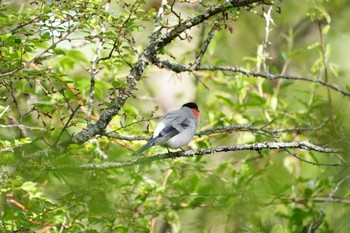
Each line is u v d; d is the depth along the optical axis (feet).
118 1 31.91
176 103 62.54
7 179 30.81
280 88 51.21
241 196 44.11
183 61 48.62
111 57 35.14
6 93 41.32
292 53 51.80
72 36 42.16
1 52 32.17
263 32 72.43
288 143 31.53
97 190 35.53
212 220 46.57
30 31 30.45
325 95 57.88
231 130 40.50
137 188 41.29
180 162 42.75
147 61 33.42
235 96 53.78
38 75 31.40
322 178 49.32
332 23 69.77
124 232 38.29
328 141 46.73
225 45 68.59
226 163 45.93
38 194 33.50
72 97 42.86
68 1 30.14
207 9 33.40
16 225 33.19
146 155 42.39
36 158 31.14
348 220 45.57
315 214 47.67
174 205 44.04
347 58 68.33
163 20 32.42
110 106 31.86
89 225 37.50
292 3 69.15
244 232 43.78
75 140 31.78
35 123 43.78
